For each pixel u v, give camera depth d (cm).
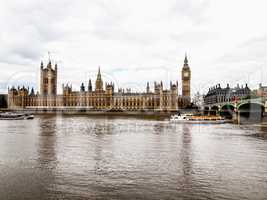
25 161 2972
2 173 2492
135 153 3475
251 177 2391
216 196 1947
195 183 2225
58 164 2838
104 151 3616
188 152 3572
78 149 3766
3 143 4353
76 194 1972
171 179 2327
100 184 2191
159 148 3891
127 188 2098
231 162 2964
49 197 1914
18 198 1895
